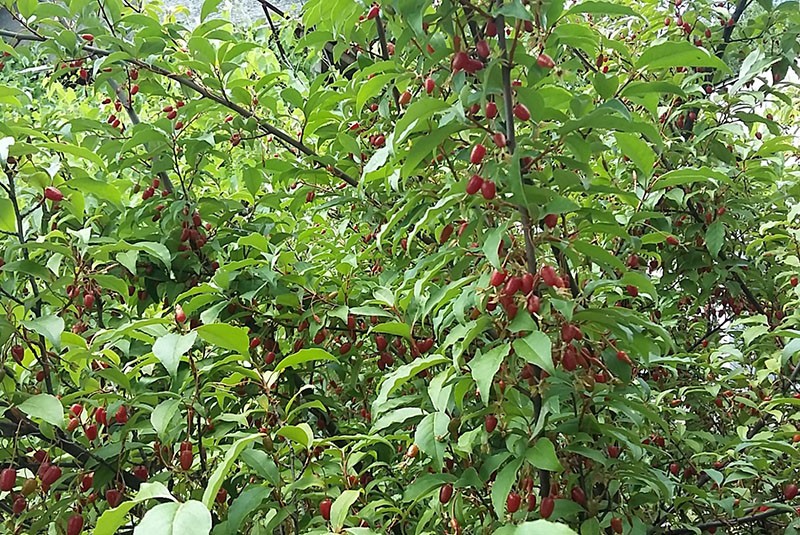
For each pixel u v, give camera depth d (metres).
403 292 2.39
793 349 2.59
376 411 1.94
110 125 3.59
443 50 1.94
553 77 2.41
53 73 3.46
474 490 2.07
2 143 2.28
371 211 3.12
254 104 3.52
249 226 3.33
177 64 3.38
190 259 3.11
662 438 2.71
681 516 2.76
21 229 2.39
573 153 1.97
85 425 2.25
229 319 2.82
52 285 2.34
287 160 3.61
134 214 3.13
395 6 1.87
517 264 1.82
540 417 1.80
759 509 2.64
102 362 2.47
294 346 2.78
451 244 2.15
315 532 1.72
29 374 2.41
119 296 3.28
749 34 4.16
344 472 2.04
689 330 3.91
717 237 3.27
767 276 3.71
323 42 3.10
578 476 2.04
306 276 2.85
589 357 1.90
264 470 1.92
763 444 2.45
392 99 2.81
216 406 2.51
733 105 3.57
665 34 4.00
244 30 6.03
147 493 1.38
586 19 3.69
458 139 2.23
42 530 2.23
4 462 2.20
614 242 2.90
